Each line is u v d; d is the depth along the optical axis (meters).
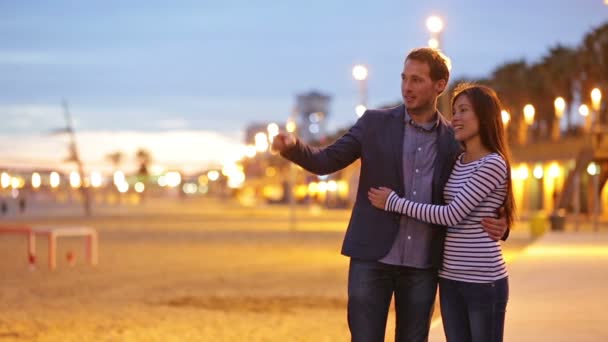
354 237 6.00
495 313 5.77
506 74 73.75
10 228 24.05
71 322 13.78
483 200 5.75
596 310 10.88
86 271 23.03
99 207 107.00
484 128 5.82
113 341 11.92
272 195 143.12
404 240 5.90
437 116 6.04
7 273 22.36
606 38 59.00
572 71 62.47
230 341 11.93
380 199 5.86
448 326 5.86
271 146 5.78
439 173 5.92
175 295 17.88
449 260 5.84
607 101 60.03
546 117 72.69
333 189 92.19
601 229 37.34
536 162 60.34
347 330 12.98
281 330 12.98
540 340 8.87
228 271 23.11
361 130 6.05
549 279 14.62
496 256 5.79
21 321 13.84
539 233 34.78
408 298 6.00
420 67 5.91
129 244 33.72
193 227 49.22
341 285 19.77
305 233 42.34
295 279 21.08
